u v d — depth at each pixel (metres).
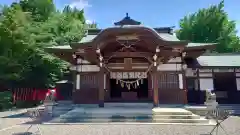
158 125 10.73
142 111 13.07
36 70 24.73
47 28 27.08
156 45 14.65
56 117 12.81
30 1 32.09
